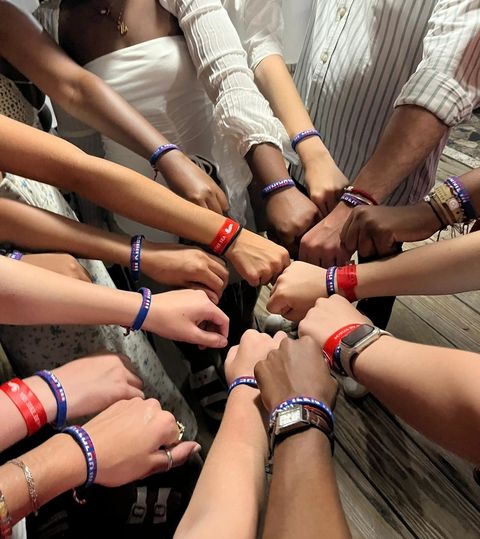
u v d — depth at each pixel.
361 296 0.92
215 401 1.31
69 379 0.78
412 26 1.01
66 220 0.92
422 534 1.10
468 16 0.91
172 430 0.80
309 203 1.04
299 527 0.51
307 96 1.23
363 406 1.33
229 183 1.17
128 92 1.09
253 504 0.61
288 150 1.17
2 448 0.71
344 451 1.24
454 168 2.14
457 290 0.86
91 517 1.06
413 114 0.94
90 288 0.82
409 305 1.57
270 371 0.69
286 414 0.61
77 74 1.00
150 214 0.93
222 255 0.97
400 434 1.27
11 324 0.83
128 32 1.06
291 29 1.36
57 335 0.91
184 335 0.87
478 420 0.57
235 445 0.68
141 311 0.84
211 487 0.63
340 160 1.25
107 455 0.72
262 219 1.25
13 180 0.89
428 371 0.65
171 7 1.08
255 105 1.06
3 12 0.98
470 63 0.93
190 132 1.18
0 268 0.75
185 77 1.12
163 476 1.10
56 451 0.70
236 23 1.21
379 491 1.17
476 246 0.83
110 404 0.80
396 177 0.99
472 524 1.11
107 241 0.93
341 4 1.11
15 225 0.88
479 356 0.63
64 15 1.07
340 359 0.77
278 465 0.58
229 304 1.30
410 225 0.91
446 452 1.23
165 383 1.12
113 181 0.89
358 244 0.94
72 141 1.18
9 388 0.74
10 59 1.01
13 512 0.65
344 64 1.11
